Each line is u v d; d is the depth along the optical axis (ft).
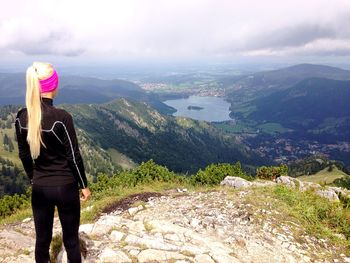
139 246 28.63
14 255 27.94
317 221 42.55
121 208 55.67
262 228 38.19
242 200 46.01
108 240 29.86
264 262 31.22
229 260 28.78
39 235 20.25
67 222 19.95
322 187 67.41
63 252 25.52
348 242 37.99
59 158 18.45
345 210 46.80
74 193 19.29
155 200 56.29
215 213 42.52
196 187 85.25
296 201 47.57
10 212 82.64
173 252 28.09
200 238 32.19
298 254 33.86
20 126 18.15
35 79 17.37
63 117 17.84
